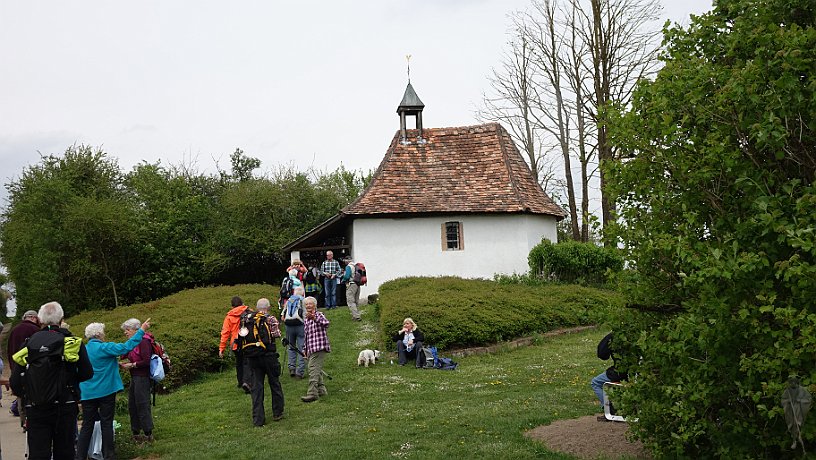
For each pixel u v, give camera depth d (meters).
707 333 6.27
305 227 41.03
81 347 8.68
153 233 38.03
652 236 7.22
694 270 6.66
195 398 14.76
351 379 15.47
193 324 19.25
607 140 8.00
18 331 11.39
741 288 6.22
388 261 29.08
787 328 6.05
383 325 18.89
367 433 10.73
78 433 10.63
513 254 29.36
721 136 6.66
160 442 11.20
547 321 21.30
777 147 6.21
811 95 6.01
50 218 36.12
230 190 42.75
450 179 30.83
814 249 5.50
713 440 6.97
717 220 6.77
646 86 7.49
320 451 9.80
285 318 15.61
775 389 5.91
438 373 16.02
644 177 7.37
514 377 15.11
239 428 11.90
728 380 6.66
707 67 6.82
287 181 42.00
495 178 30.72
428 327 18.62
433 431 10.55
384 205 29.28
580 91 38.53
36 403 8.30
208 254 39.09
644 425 7.45
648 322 7.63
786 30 6.18
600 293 24.44
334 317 23.75
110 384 9.86
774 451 6.73
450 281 24.78
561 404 12.04
